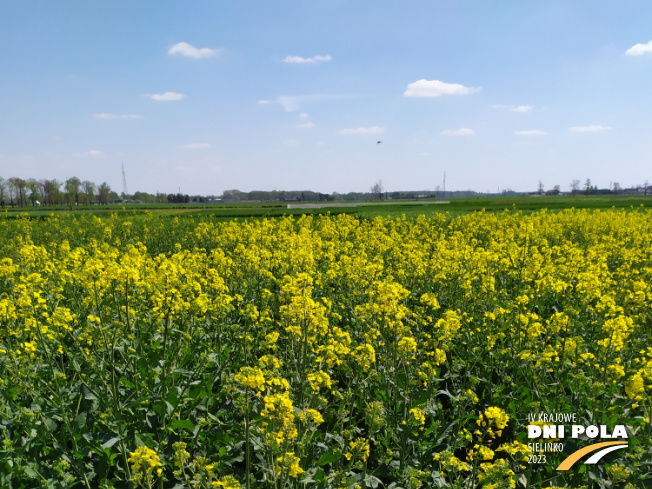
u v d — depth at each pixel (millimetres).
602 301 6570
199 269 9547
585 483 4074
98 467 3990
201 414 4758
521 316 5820
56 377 4613
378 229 19109
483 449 3734
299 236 14312
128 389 4980
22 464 3885
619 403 4809
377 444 4578
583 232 17578
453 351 6281
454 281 9211
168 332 5570
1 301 5160
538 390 5082
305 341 5340
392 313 5555
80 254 10242
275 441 3502
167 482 3951
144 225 19547
